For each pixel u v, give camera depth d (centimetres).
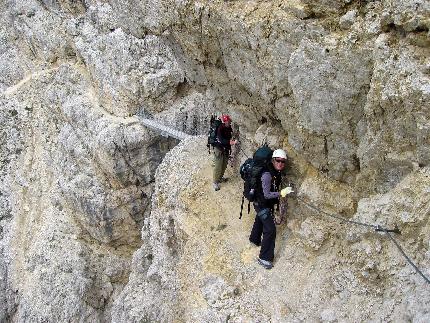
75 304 1786
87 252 1925
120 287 1909
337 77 784
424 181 722
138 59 1888
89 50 2022
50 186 2105
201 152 1346
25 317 1842
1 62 2495
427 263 692
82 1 2277
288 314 862
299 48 820
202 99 1881
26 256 2000
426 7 663
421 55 690
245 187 944
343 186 894
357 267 810
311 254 912
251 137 1147
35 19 2398
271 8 886
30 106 2311
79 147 1966
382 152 770
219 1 984
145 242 1332
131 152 1823
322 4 790
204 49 1108
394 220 752
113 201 1866
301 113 866
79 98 2030
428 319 640
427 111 678
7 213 2148
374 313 755
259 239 998
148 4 1196
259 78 970
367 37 739
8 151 2264
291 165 973
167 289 1100
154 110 1883
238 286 941
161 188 1299
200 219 1126
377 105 738
